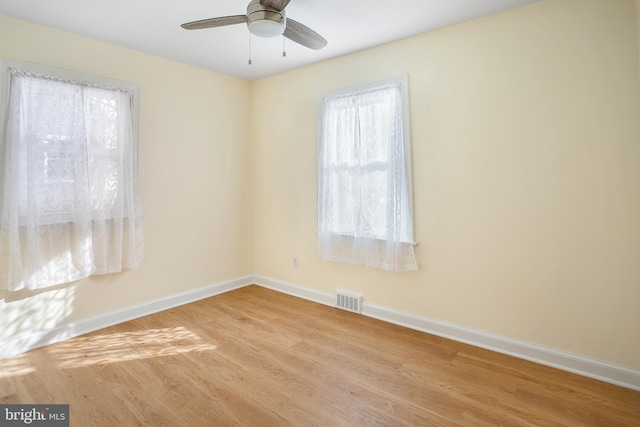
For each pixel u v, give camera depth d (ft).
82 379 6.89
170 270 11.06
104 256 9.18
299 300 11.80
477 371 7.26
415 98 9.16
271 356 7.88
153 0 7.30
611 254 6.79
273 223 12.93
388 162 9.41
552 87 7.29
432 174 8.95
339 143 10.33
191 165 11.51
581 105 6.98
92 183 8.97
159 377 6.98
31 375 7.01
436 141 8.86
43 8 7.56
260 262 13.47
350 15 8.04
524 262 7.75
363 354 7.99
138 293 10.27
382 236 9.62
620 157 6.64
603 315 6.91
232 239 12.98
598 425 5.63
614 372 6.79
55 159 8.33
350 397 6.37
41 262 8.16
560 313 7.36
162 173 10.71
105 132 9.18
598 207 6.89
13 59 7.89
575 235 7.14
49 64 8.43
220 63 11.26
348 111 10.16
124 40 9.32
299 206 12.06
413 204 9.29
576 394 6.46
